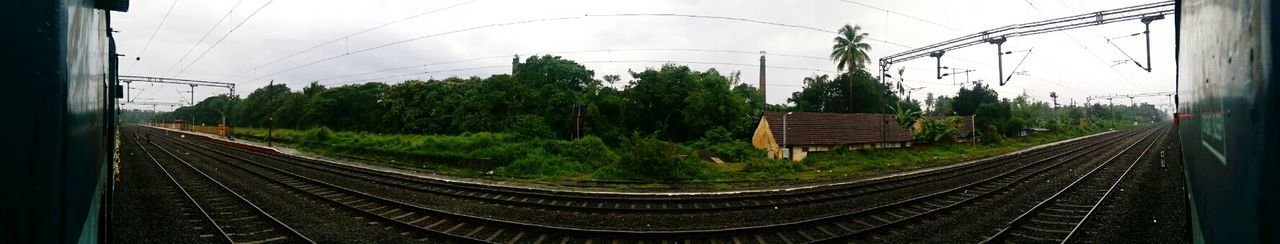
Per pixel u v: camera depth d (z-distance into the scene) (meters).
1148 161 23.72
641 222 11.00
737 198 14.35
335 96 60.38
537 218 11.46
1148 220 10.63
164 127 116.56
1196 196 3.10
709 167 23.70
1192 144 3.21
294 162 26.72
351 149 35.59
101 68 3.00
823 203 13.49
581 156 25.38
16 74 1.48
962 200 13.45
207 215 11.20
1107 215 11.30
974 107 53.44
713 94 40.59
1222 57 2.06
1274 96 1.38
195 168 22.00
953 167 24.38
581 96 40.50
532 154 25.00
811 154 29.89
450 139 31.22
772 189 17.09
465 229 10.25
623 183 19.00
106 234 5.09
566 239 9.38
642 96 41.78
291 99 71.81
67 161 1.64
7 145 1.46
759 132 32.59
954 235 9.56
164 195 14.38
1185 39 3.37
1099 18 14.24
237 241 9.36
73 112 1.74
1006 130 49.97
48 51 1.53
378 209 12.39
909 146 35.81
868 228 9.79
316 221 10.95
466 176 21.81
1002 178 18.77
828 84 50.72
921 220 10.99
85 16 2.01
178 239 9.55
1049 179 18.39
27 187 1.49
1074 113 85.81
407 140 35.09
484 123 39.91
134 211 11.95
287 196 14.48
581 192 16.12
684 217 11.45
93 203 2.73
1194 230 3.35
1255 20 1.53
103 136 4.01
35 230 1.50
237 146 45.19
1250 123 1.62
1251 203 1.61
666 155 20.31
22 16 1.50
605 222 11.01
